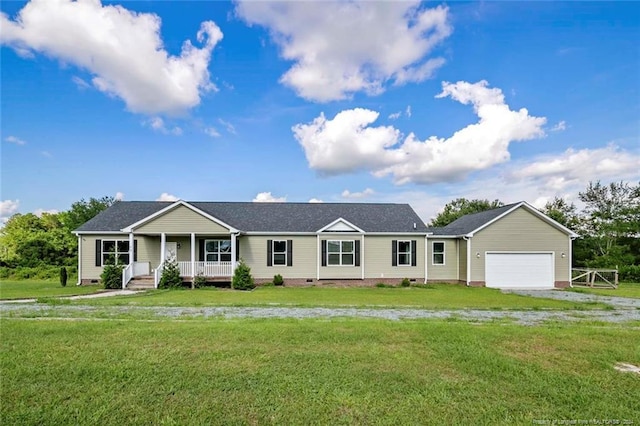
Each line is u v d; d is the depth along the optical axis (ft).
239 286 61.05
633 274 87.15
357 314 34.88
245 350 20.42
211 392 14.79
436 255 75.46
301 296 50.60
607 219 107.14
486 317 34.50
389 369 17.70
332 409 13.42
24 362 18.13
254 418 12.75
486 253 71.15
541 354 20.56
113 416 12.82
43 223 129.29
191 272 63.67
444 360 19.13
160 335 23.58
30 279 93.09
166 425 12.21
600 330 27.22
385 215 79.41
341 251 71.61
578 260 110.42
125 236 69.31
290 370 17.34
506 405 13.92
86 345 21.22
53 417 12.66
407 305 41.96
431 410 13.43
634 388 15.71
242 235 70.54
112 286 60.49
